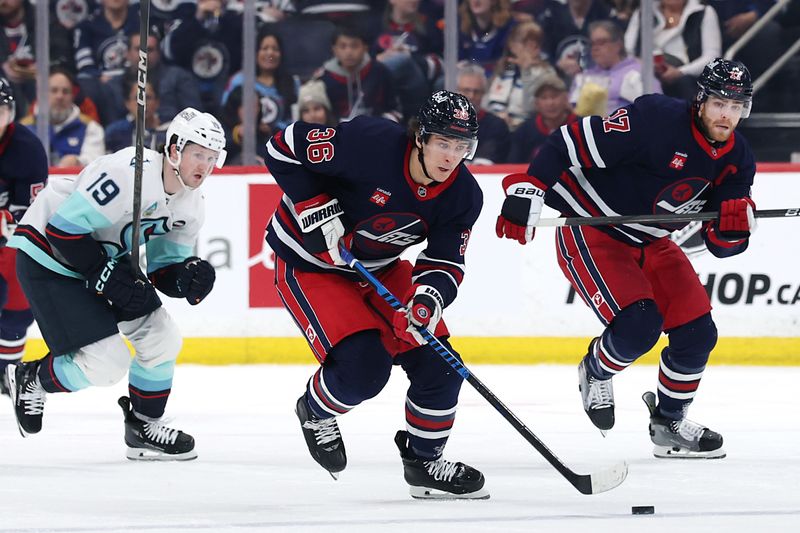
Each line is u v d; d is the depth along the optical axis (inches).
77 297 530.0
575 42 1056.2
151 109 1083.3
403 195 448.1
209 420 707.4
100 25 1072.2
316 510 443.2
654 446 615.5
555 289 968.9
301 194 457.1
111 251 537.0
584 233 584.7
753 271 970.1
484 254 972.6
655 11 1057.5
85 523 416.8
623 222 547.5
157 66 1077.1
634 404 776.3
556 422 703.7
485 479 518.0
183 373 930.1
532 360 971.9
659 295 583.2
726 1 1056.8
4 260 741.3
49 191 540.4
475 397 808.3
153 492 483.8
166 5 1069.8
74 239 508.4
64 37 1071.6
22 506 451.5
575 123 551.8
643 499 467.2
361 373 443.8
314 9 1067.9
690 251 971.3
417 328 443.2
